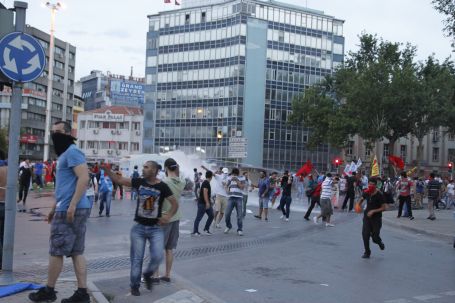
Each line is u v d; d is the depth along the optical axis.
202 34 90.81
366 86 57.06
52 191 32.94
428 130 61.47
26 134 93.88
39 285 7.36
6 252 7.25
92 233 15.29
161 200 7.43
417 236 17.78
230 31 87.31
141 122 98.69
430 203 22.94
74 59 109.62
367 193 12.50
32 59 7.18
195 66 91.19
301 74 90.50
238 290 8.52
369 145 63.19
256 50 86.69
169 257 8.59
